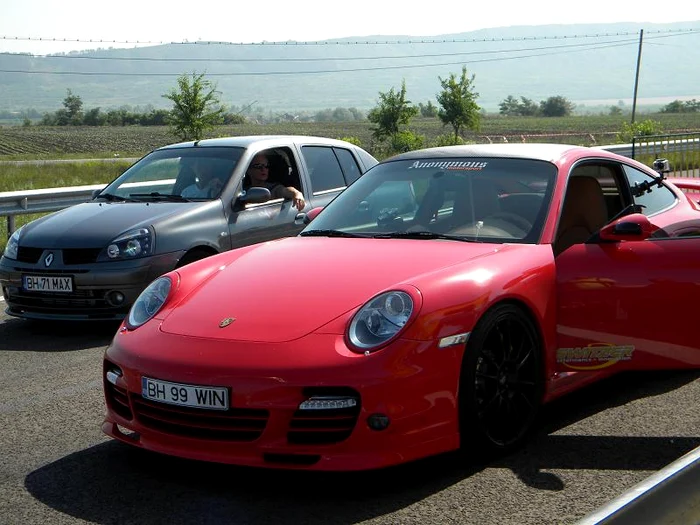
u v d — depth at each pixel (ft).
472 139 246.47
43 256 19.94
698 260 13.30
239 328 10.94
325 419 10.19
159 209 21.18
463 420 10.93
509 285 11.48
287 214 23.09
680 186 19.29
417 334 10.41
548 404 13.89
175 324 11.48
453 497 10.14
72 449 12.32
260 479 10.89
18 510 10.14
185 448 10.77
